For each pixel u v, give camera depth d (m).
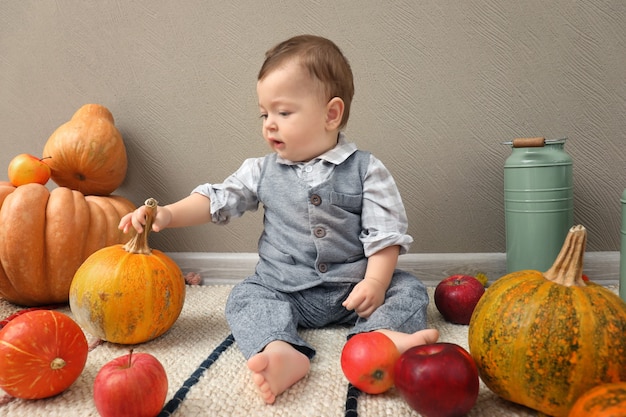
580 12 1.58
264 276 1.30
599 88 1.60
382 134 1.69
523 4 1.60
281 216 1.32
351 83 1.34
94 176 1.65
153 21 1.76
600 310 0.75
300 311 1.27
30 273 1.43
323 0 1.67
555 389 0.76
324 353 1.12
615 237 1.65
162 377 0.81
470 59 1.64
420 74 1.66
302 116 1.24
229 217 1.40
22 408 0.88
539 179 1.48
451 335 1.24
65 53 1.81
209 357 1.08
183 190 1.81
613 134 1.61
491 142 1.66
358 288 1.18
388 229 1.29
